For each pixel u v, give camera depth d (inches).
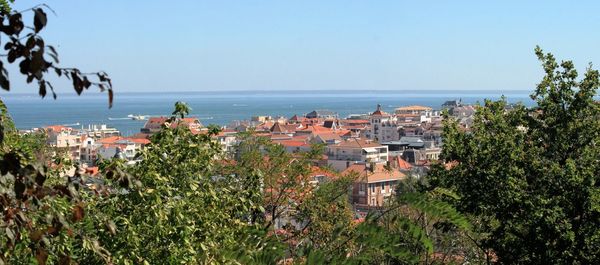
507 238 919.7
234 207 657.6
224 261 309.9
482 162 968.3
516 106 1074.1
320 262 273.9
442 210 298.0
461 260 856.3
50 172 442.6
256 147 1352.1
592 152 967.0
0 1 241.4
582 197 871.1
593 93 994.7
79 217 203.3
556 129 991.6
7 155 178.9
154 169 609.3
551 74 1014.4
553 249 877.2
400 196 303.6
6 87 145.4
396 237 288.2
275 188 1309.1
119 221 526.9
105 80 161.0
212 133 681.0
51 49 153.9
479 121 1048.8
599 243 863.1
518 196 895.7
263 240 311.3
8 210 189.3
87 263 463.5
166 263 550.3
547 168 936.3
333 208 1139.9
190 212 601.9
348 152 5797.2
